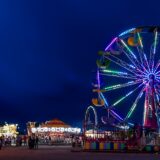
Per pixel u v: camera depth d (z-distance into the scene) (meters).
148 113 52.97
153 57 54.59
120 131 52.50
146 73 54.16
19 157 35.88
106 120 53.34
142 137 51.19
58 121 94.94
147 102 53.44
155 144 50.97
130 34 55.75
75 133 93.06
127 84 54.38
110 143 50.62
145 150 50.09
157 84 53.84
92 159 33.38
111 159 33.66
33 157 36.06
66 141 92.94
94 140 52.03
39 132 93.06
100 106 54.28
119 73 54.75
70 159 33.19
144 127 51.84
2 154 42.06
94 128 53.19
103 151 50.31
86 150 50.97
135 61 54.56
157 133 51.75
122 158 35.47
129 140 51.03
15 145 85.69
